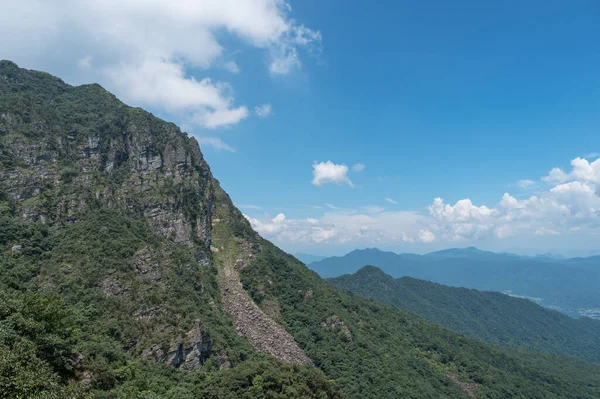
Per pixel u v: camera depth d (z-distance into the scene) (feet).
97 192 411.13
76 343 233.55
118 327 272.31
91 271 309.83
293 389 277.23
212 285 426.51
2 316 200.64
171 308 311.47
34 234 333.83
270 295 483.10
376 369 441.27
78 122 486.79
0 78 490.08
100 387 216.13
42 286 288.51
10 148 385.29
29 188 367.66
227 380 268.00
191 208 490.49
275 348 394.52
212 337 325.62
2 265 287.28
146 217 431.02
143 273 332.19
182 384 260.21
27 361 177.27
